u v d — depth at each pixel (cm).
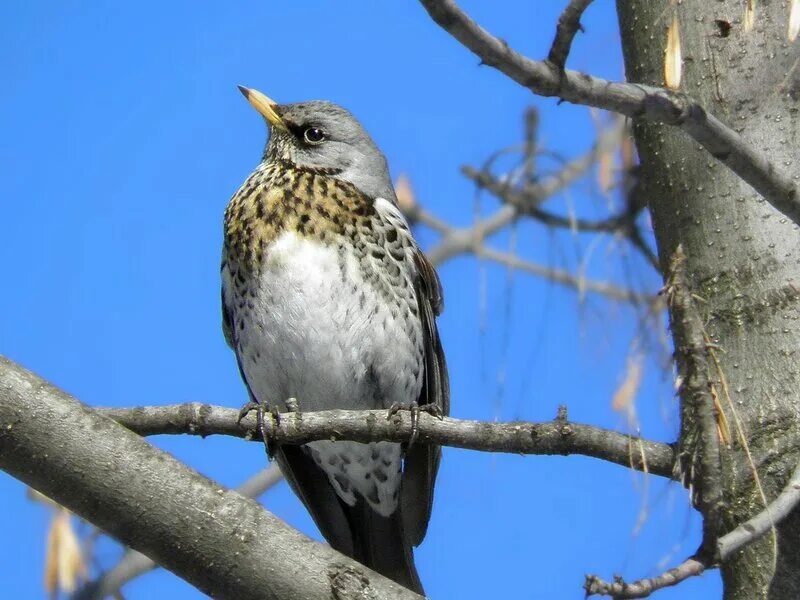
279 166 1332
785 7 952
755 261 883
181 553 739
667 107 759
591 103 741
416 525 1209
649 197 959
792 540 788
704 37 958
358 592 736
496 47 697
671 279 743
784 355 851
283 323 1212
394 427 880
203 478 754
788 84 932
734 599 808
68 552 925
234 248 1244
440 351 1296
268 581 737
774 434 829
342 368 1213
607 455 815
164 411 887
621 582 689
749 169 804
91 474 734
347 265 1218
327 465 1250
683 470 775
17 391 740
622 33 1014
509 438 838
